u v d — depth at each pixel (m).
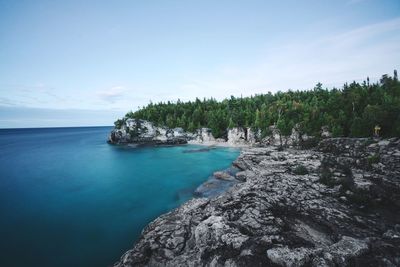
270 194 27.67
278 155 57.00
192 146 105.25
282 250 16.05
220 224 19.97
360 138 58.22
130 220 31.19
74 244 25.41
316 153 57.72
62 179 52.75
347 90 107.62
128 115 138.62
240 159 57.53
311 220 22.66
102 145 119.44
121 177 53.50
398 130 51.62
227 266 15.54
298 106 105.12
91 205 36.69
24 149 108.62
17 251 24.03
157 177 52.78
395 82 99.31
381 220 23.69
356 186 30.89
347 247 16.77
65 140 162.88
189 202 31.14
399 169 36.69
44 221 31.11
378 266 15.34
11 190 44.94
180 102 164.62
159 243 20.72
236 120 115.19
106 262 22.16
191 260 17.16
